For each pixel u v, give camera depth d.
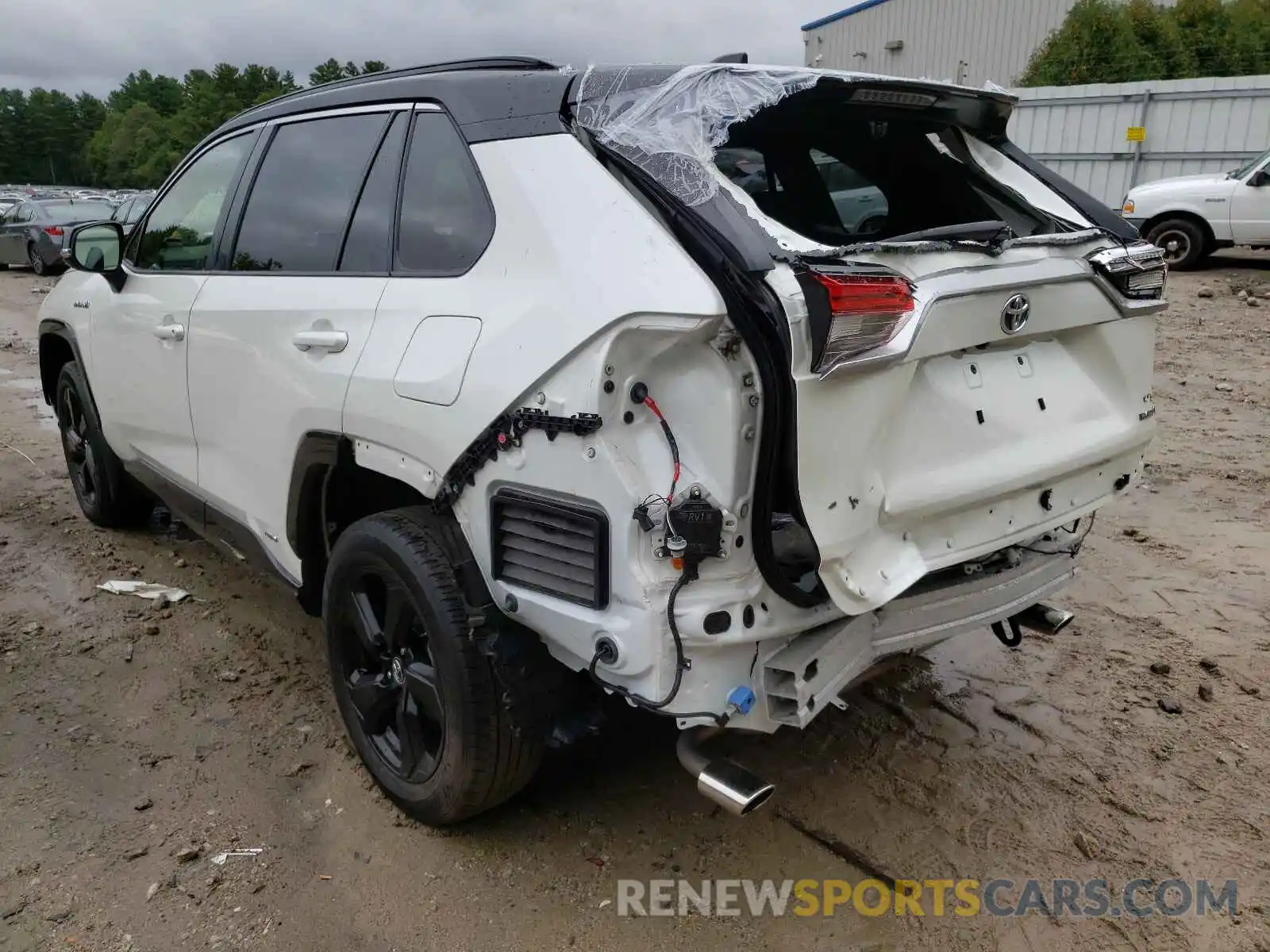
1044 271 2.56
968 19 30.05
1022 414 2.65
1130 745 3.30
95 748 3.19
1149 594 4.41
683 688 2.16
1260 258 15.03
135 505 4.99
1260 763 3.19
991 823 2.91
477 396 2.34
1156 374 8.42
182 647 3.88
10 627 4.01
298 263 3.16
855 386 2.11
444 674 2.52
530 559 2.35
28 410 7.86
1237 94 16.16
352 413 2.72
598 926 2.50
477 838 2.81
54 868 2.64
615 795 3.01
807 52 34.84
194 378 3.58
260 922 2.48
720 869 2.71
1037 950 2.45
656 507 2.09
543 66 2.73
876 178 3.52
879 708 3.53
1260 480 5.82
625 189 2.23
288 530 3.19
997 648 3.96
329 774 3.09
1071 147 18.16
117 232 4.11
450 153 2.67
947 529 2.51
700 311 1.99
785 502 2.09
